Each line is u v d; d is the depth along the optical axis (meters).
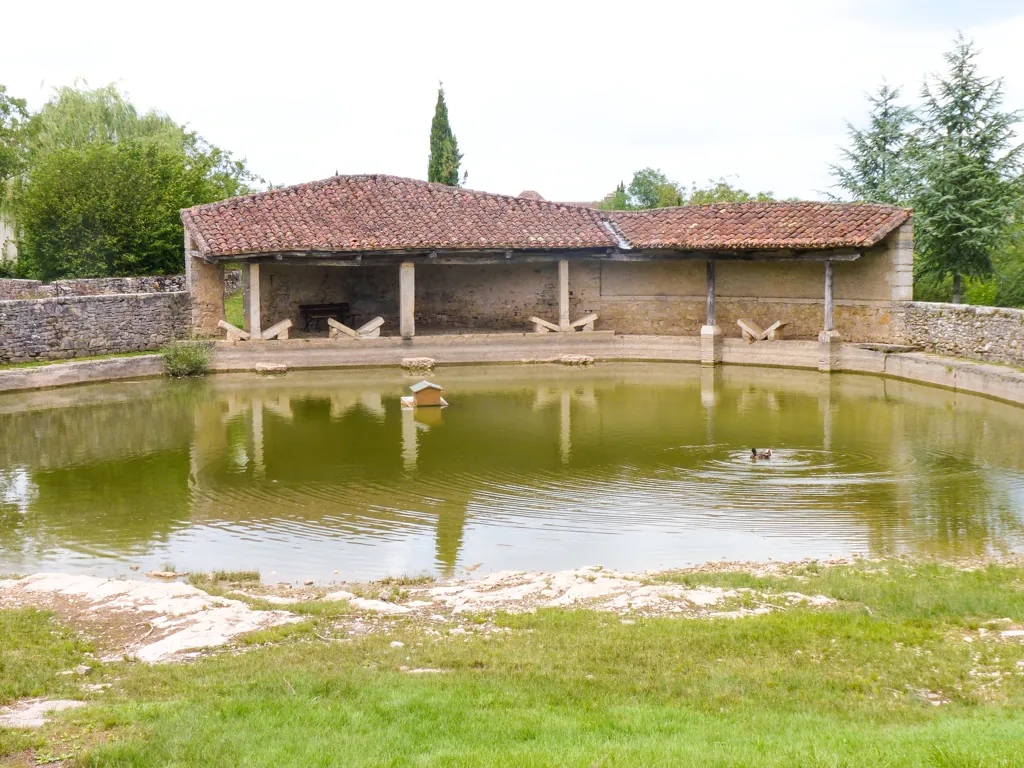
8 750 6.09
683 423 19.91
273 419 20.73
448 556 11.95
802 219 28.16
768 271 29.86
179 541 12.60
